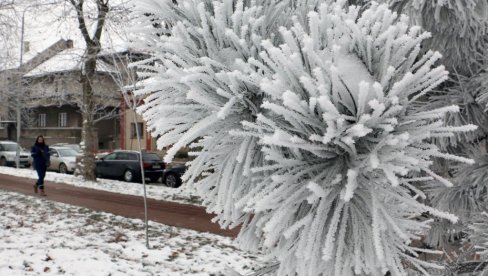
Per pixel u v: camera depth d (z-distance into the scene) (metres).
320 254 1.01
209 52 1.12
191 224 10.57
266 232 1.02
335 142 0.94
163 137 1.12
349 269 0.98
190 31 1.16
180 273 6.99
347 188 0.90
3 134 40.53
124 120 30.58
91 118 20.08
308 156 1.04
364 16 1.01
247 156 1.07
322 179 1.01
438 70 0.95
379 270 1.01
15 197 14.25
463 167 1.97
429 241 2.07
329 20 1.03
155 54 1.21
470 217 1.98
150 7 1.17
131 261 7.45
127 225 10.31
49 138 39.16
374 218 0.92
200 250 8.37
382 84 0.92
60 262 6.88
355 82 0.94
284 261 1.04
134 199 14.48
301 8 1.21
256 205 0.95
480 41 1.87
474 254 2.00
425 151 0.98
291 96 0.89
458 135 1.86
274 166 1.02
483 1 1.65
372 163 0.89
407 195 1.03
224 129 1.13
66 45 18.39
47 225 9.95
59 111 39.28
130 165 21.58
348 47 1.01
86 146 19.95
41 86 21.73
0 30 16.23
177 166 19.36
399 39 0.95
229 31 1.06
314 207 1.02
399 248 1.12
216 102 1.09
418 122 1.00
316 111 0.97
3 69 20.52
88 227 9.93
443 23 1.73
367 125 0.92
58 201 13.67
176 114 1.16
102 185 18.27
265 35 1.17
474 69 2.00
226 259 7.80
